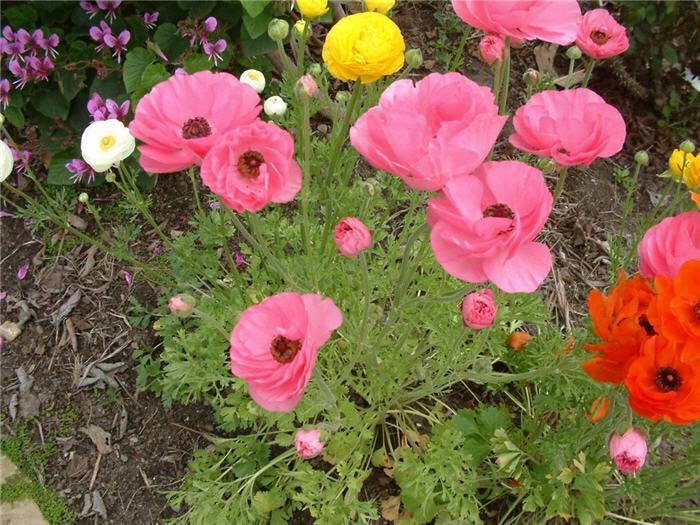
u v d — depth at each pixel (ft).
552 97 1.72
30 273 3.15
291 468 2.58
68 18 3.30
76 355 2.93
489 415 2.47
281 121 2.41
